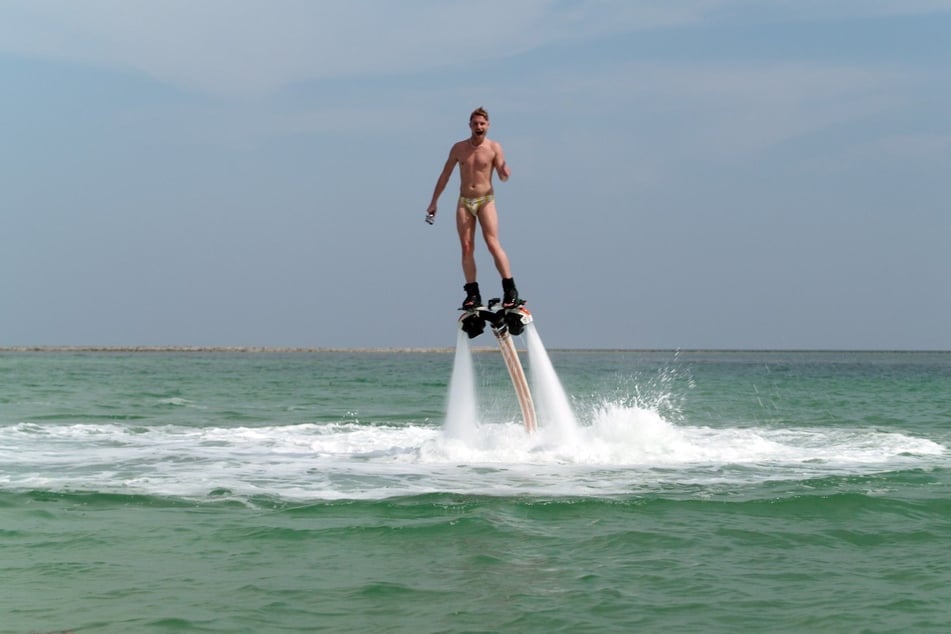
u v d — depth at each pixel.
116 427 29.69
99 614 10.11
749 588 11.16
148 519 14.71
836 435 28.03
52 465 20.75
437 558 12.47
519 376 23.83
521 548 12.96
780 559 12.49
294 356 195.00
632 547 13.05
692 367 118.12
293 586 11.16
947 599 10.79
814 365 133.62
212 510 15.41
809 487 17.69
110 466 20.56
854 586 11.27
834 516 15.03
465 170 22.92
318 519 14.70
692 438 26.28
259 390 53.69
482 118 22.59
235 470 19.97
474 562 12.24
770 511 15.36
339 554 12.64
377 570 11.88
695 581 11.42
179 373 80.81
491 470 19.97
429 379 70.12
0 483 18.00
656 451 22.81
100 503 15.95
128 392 50.53
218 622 9.89
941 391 56.62
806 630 9.79
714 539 13.52
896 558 12.57
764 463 21.27
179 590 10.98
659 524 14.41
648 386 62.56
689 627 9.84
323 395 48.94
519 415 35.84
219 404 41.56
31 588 11.03
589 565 12.12
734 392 55.16
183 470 19.97
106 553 12.63
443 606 10.45
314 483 18.17
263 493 16.95
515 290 23.02
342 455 22.50
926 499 16.34
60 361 121.50
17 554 12.55
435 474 19.38
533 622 9.95
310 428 29.48
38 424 30.78
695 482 18.36
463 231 23.09
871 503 15.86
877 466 20.88
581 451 22.30
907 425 32.34
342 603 10.55
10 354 181.38
